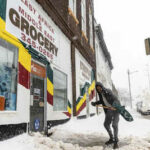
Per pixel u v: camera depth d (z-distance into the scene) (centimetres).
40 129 655
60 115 833
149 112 2033
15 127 507
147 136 660
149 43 553
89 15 1656
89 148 468
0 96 471
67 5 1021
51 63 782
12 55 531
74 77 1067
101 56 2427
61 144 481
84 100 1288
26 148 420
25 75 579
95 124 934
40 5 716
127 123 980
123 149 471
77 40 1183
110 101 532
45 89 711
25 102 565
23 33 589
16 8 561
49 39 782
